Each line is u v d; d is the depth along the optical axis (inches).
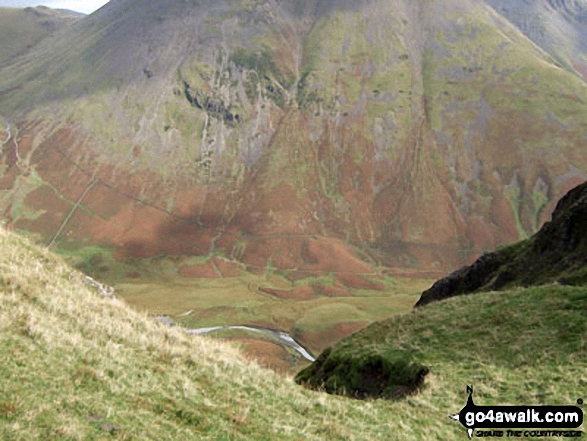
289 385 804.6
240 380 738.2
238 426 583.8
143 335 790.5
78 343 667.4
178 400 603.8
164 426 527.5
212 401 635.5
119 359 667.4
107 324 781.3
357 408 746.2
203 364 756.0
